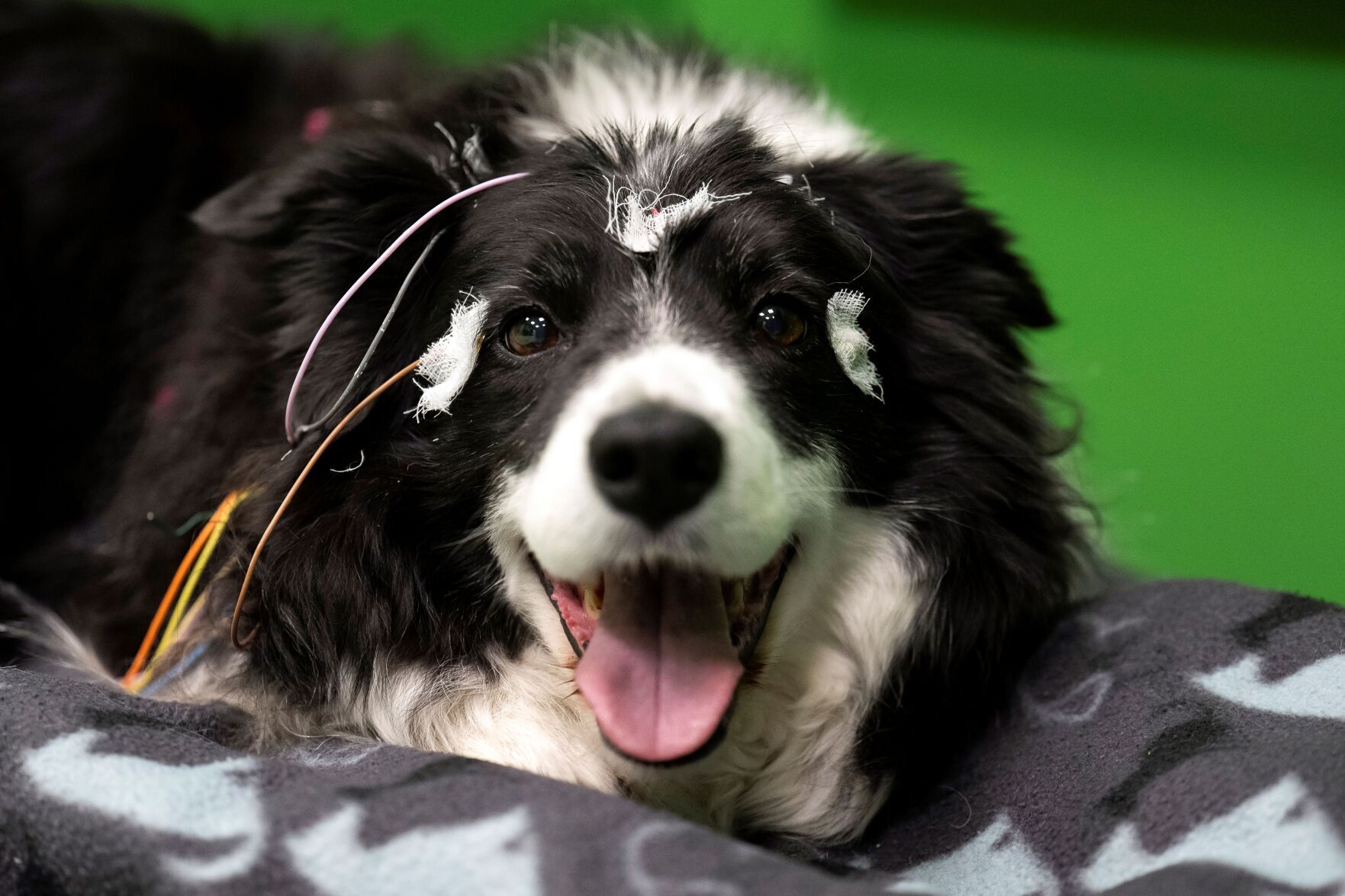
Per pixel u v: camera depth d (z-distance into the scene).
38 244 2.23
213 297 1.85
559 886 1.03
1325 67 2.79
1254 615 1.49
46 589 2.05
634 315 1.35
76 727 1.23
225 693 1.52
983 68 3.12
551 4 3.44
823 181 1.56
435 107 1.71
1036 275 1.74
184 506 1.71
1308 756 1.19
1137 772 1.29
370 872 1.07
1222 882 1.06
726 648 1.35
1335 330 2.82
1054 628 1.62
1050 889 1.24
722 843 1.07
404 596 1.46
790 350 1.41
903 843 1.46
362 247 1.54
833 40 3.26
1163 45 2.92
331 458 1.48
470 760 1.24
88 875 1.11
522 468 1.35
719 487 1.21
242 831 1.11
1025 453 1.58
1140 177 2.99
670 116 1.62
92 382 2.19
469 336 1.40
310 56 2.38
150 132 2.23
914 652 1.52
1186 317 2.96
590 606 1.40
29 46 2.38
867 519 1.50
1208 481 2.81
